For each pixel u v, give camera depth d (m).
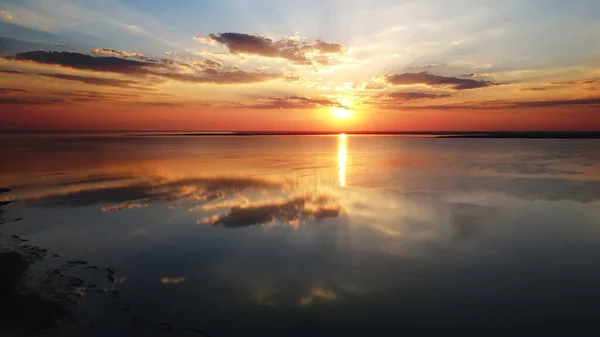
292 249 8.30
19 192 14.27
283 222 10.38
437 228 9.73
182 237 9.10
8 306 5.58
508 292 6.24
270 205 12.38
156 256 7.85
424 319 5.44
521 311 5.64
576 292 6.21
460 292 6.26
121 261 7.56
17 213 11.19
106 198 13.35
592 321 5.34
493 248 8.28
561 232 9.32
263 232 9.49
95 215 11.04
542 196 13.31
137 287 6.40
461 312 5.63
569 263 7.41
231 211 11.59
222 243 8.68
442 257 7.78
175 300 5.97
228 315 5.55
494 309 5.71
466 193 14.00
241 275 6.95
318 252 8.11
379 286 6.51
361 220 10.54
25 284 6.32
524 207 11.79
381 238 9.01
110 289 6.30
